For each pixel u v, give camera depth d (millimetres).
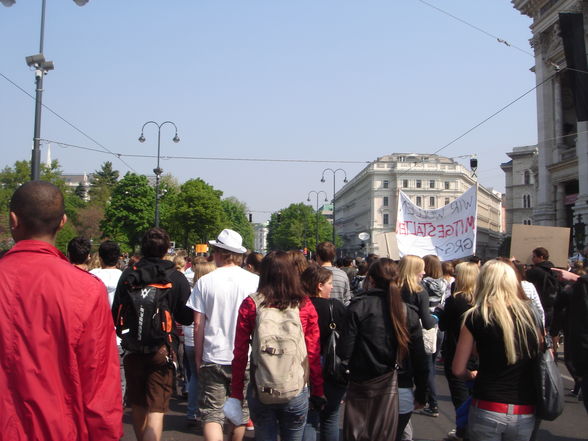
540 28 44250
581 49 28516
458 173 112875
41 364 2561
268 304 4473
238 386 4594
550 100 44312
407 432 5711
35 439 2514
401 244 13672
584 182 37688
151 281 5539
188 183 74688
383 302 4973
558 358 13164
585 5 37562
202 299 5762
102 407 2670
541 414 3783
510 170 92312
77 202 109438
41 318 2605
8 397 2529
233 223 137000
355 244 131750
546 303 10203
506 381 3809
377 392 4859
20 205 2816
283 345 4297
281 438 4535
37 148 18719
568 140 44781
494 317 3816
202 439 6961
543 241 12562
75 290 2686
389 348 4891
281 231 137375
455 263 12242
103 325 2752
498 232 139125
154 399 5445
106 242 7047
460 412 4961
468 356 3986
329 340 5434
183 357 9242
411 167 112812
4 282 2650
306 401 4496
